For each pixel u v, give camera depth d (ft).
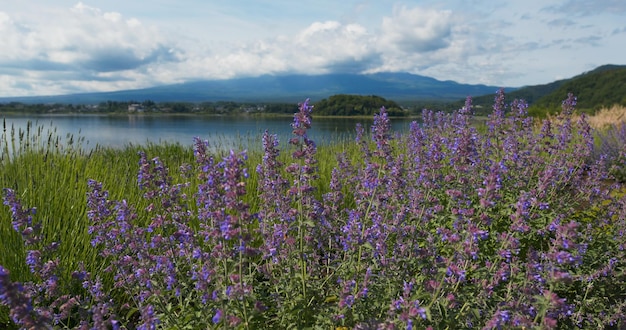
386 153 15.38
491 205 12.97
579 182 22.18
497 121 23.61
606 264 15.71
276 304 13.00
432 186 15.84
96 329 8.89
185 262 13.46
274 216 13.78
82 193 19.99
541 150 23.44
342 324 11.84
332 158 32.68
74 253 15.72
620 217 18.25
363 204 15.11
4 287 7.79
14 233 15.85
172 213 14.12
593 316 13.96
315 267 14.08
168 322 11.88
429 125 29.96
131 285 12.80
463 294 11.98
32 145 27.35
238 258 11.32
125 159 35.91
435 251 13.75
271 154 13.75
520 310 11.69
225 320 10.17
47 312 9.58
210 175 11.27
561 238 11.31
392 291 12.51
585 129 23.03
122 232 12.76
